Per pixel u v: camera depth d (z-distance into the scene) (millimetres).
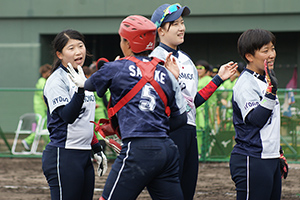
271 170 6664
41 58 25031
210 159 15984
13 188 12297
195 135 7738
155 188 5973
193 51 27422
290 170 14688
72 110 6469
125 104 5883
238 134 6848
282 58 26703
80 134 6922
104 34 26656
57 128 6895
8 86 25062
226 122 15844
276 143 6711
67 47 7031
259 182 6633
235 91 6828
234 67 7770
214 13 24078
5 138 17547
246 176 6691
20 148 17453
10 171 14805
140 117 5816
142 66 5984
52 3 24797
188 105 7586
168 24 7547
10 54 25031
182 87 7555
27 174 14312
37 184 12836
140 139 5793
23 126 17484
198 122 15961
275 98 6383
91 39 27422
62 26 24891
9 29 25031
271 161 6676
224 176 13789
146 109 5836
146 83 5910
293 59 26578
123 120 5875
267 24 23938
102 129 6379
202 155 16000
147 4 24406
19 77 25000
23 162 16547
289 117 15328
